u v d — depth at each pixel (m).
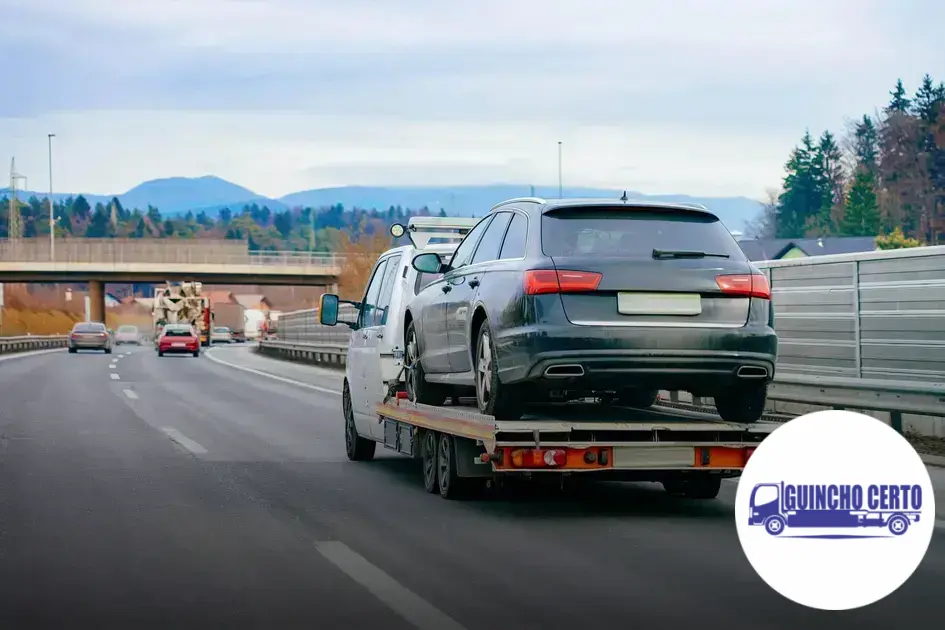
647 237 12.31
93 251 134.38
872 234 159.12
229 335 149.50
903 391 16.23
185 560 10.23
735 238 12.64
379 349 16.50
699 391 12.52
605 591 8.99
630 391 14.70
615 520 12.27
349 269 140.50
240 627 7.99
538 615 8.27
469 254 14.30
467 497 13.70
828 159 195.00
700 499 13.79
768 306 12.27
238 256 137.62
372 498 13.91
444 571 9.73
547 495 14.11
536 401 15.37
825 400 17.92
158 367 54.50
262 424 24.25
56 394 33.66
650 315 11.85
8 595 8.94
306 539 11.20
